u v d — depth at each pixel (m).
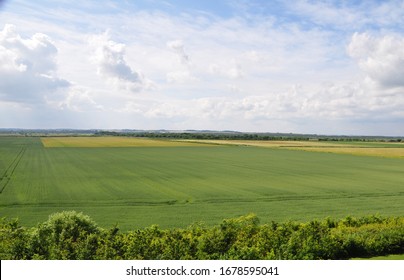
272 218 40.62
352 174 81.25
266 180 71.00
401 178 75.38
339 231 21.94
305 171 85.75
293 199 52.56
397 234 21.02
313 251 18.66
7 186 60.72
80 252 17.61
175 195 54.47
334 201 51.34
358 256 19.83
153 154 131.00
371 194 57.12
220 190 59.22
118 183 65.19
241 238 19.48
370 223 26.77
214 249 18.58
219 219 39.91
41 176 72.75
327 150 160.50
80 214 21.73
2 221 24.73
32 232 20.39
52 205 46.88
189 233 21.22
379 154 139.62
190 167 91.44
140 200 50.50
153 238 19.25
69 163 97.06
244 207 46.66
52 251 17.64
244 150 156.75
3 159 105.06
